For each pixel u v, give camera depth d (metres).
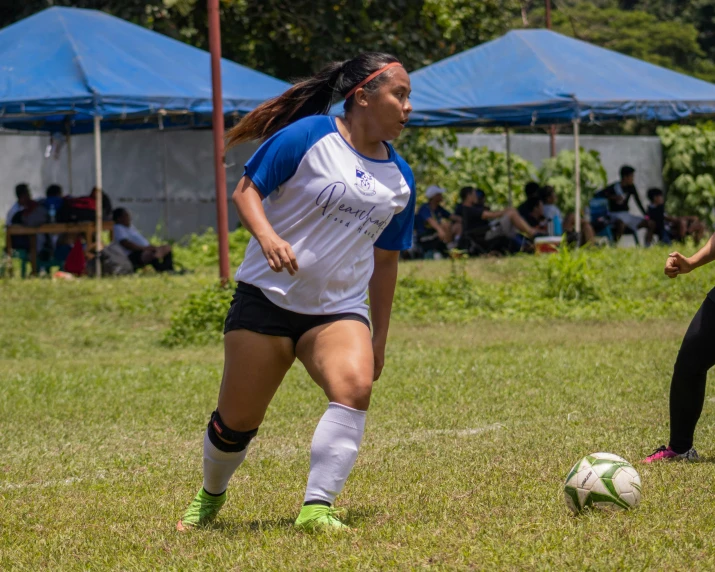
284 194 8.22
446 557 7.24
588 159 47.31
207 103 34.59
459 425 13.94
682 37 100.62
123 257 33.09
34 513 9.69
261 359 8.27
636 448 11.76
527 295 28.95
